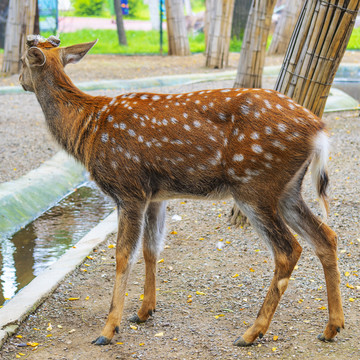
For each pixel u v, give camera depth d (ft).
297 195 10.44
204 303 12.32
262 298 12.42
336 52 14.67
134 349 10.48
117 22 63.31
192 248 15.56
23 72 11.66
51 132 11.54
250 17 29.55
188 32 71.26
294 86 15.17
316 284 12.96
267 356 10.00
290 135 9.80
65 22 68.44
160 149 10.34
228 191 10.41
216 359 9.99
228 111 10.07
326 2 14.25
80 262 14.64
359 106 33.83
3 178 21.67
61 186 22.34
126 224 10.69
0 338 10.82
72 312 12.12
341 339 10.48
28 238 17.88
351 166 21.98
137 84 41.88
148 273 11.54
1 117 31.96
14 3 43.52
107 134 10.65
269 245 10.16
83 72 46.62
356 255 14.47
